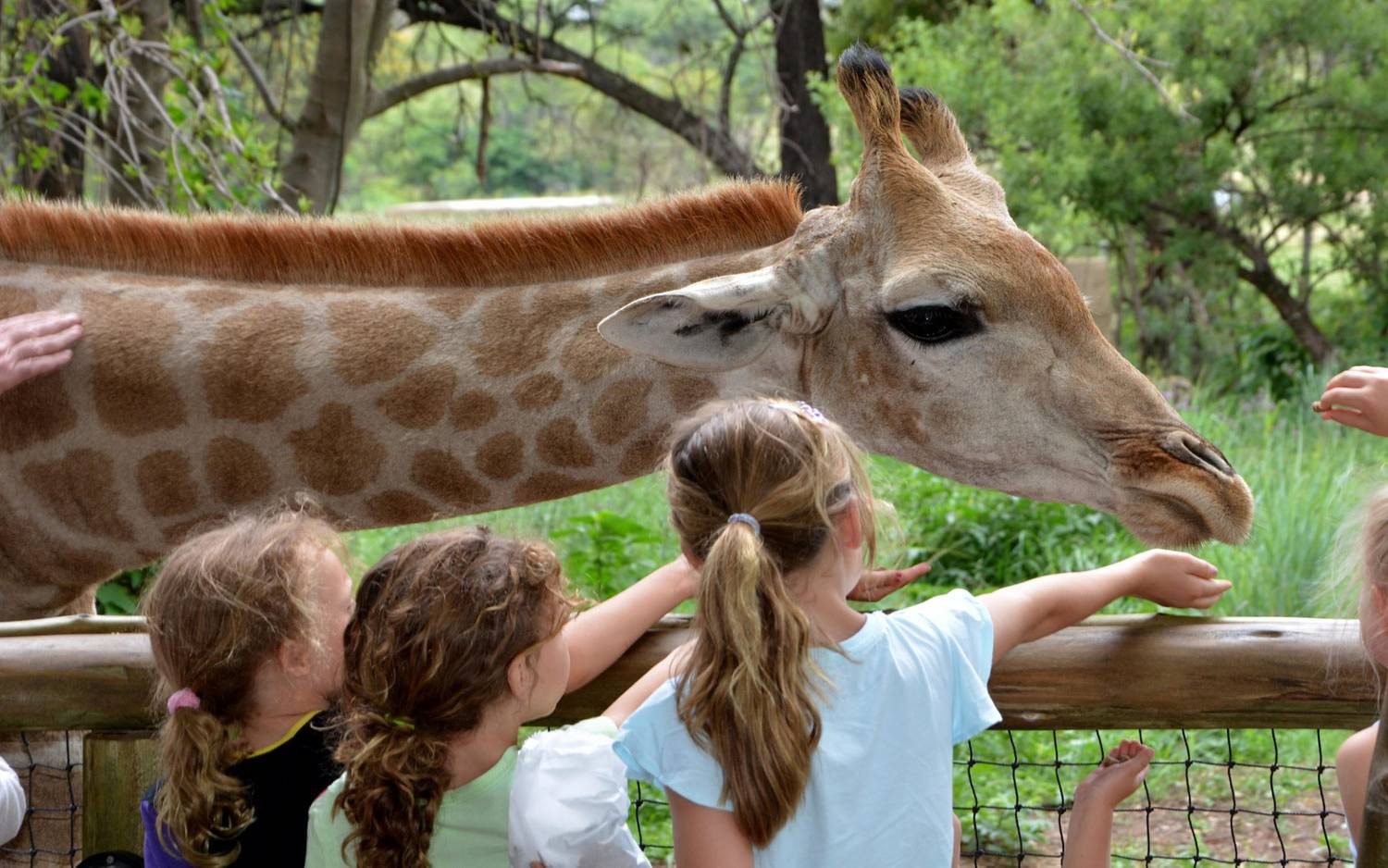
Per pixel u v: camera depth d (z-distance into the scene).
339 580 2.10
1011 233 3.12
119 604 6.23
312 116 9.02
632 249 3.37
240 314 3.26
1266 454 7.86
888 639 2.00
